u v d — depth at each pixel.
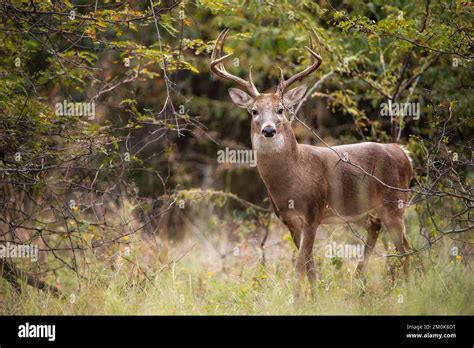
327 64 15.67
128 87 18.06
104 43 11.93
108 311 10.34
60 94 15.21
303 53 16.64
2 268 11.18
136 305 10.52
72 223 12.36
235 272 13.74
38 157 11.12
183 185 20.36
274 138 11.66
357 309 10.27
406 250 12.42
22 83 11.86
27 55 12.69
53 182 11.69
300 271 11.51
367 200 12.56
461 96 14.59
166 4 13.51
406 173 13.13
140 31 18.48
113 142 11.48
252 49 20.55
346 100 16.30
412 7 13.99
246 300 11.27
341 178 12.37
